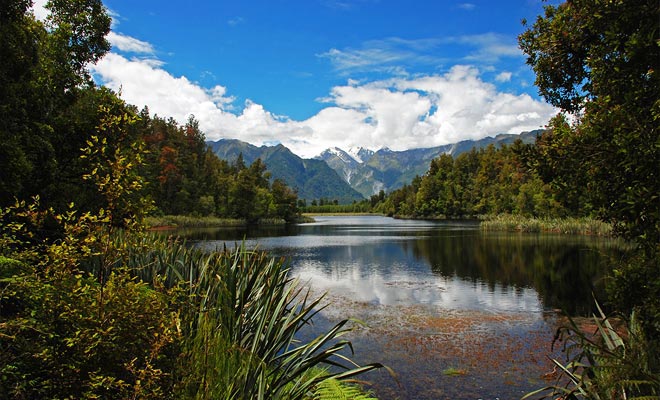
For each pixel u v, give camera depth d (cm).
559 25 432
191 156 7381
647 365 276
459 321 1072
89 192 988
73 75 1108
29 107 904
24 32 824
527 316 1117
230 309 399
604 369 298
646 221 304
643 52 289
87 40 1223
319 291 1456
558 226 4209
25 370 226
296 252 2691
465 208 8981
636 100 300
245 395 288
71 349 230
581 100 461
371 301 1302
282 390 326
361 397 452
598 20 338
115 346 234
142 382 234
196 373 272
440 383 685
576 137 339
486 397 635
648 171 283
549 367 752
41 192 917
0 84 765
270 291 419
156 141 6700
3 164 711
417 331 980
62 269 242
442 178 10406
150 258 688
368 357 808
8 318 251
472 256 2405
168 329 247
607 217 346
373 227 6172
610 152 311
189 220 6009
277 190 8438
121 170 275
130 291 251
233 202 7462
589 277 1670
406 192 12362
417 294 1407
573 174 354
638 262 318
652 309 293
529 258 2252
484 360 791
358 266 2070
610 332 344
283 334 382
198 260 658
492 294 1401
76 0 1188
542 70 479
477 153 10506
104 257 270
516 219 5062
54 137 963
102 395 232
